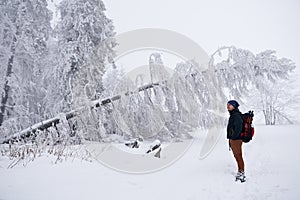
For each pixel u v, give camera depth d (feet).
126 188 14.78
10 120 42.01
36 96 51.80
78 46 41.83
